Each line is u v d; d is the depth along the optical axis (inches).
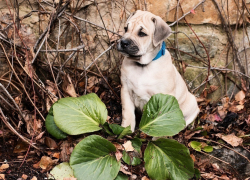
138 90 52.6
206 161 53.0
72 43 57.2
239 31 62.6
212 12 60.3
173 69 53.6
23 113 51.8
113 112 58.2
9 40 50.5
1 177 45.1
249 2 61.1
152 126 48.7
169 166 47.5
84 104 49.1
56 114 47.3
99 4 57.7
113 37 58.9
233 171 53.9
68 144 49.5
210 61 63.2
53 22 52.4
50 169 47.2
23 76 53.8
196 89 63.4
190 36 61.2
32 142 49.4
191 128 58.3
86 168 45.3
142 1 58.3
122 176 47.1
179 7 59.4
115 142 48.8
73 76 58.3
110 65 60.2
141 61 50.9
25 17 52.2
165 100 49.5
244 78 64.6
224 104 62.1
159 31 50.3
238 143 55.1
